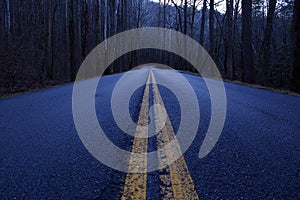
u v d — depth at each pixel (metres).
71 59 19.22
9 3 26.84
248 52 15.83
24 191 2.16
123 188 2.18
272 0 20.38
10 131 4.14
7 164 2.76
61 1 29.97
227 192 2.12
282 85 27.06
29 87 13.84
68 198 2.03
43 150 3.20
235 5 30.12
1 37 17.91
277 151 3.16
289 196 2.07
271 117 5.13
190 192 2.11
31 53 19.22
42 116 5.31
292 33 11.65
